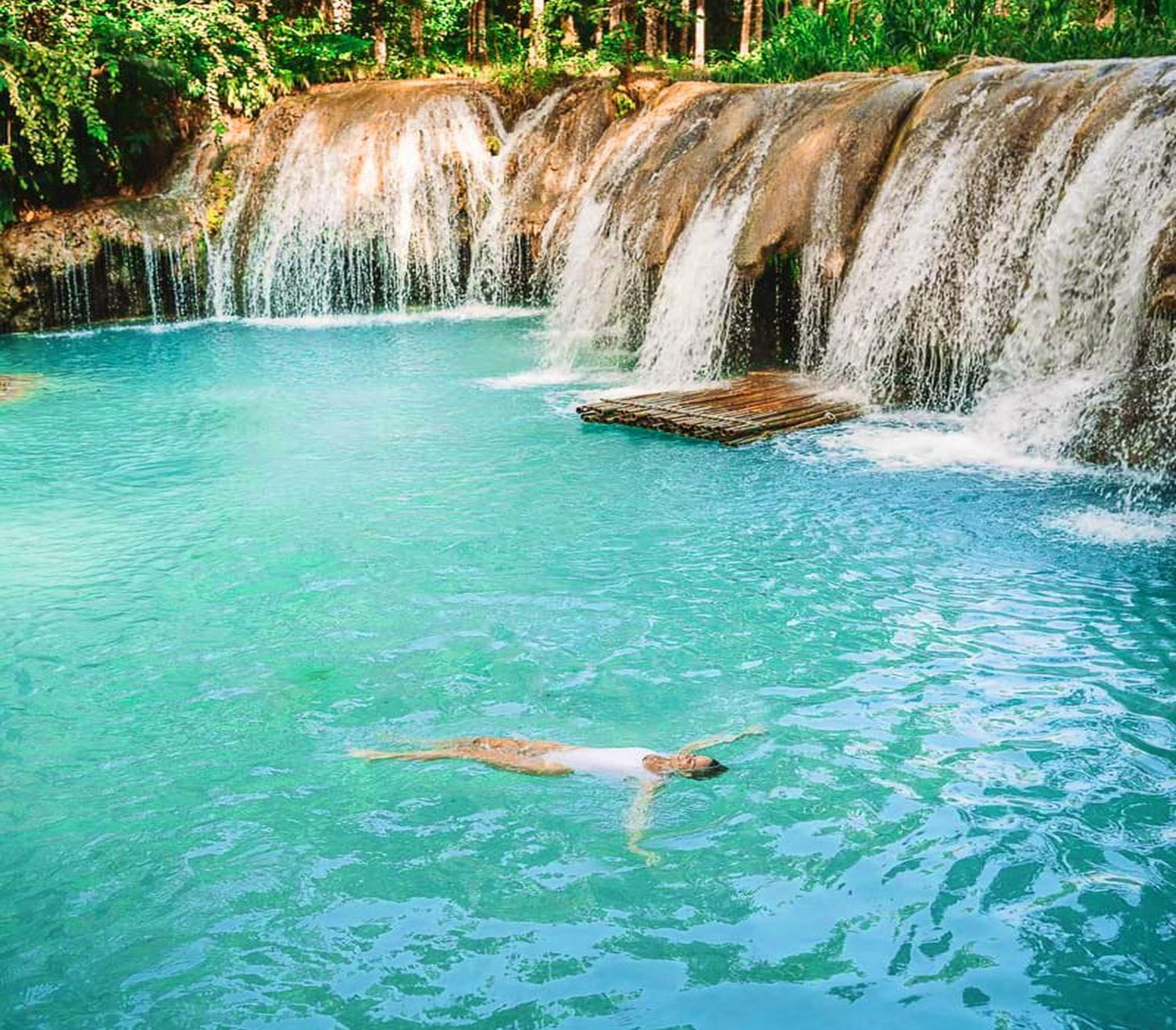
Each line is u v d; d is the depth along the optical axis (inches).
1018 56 552.1
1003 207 412.8
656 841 163.9
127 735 198.1
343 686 214.8
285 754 190.7
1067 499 318.3
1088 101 399.9
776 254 478.3
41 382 502.9
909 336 430.9
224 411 443.8
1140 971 136.4
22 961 141.3
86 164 719.7
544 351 562.3
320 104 730.2
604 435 398.6
